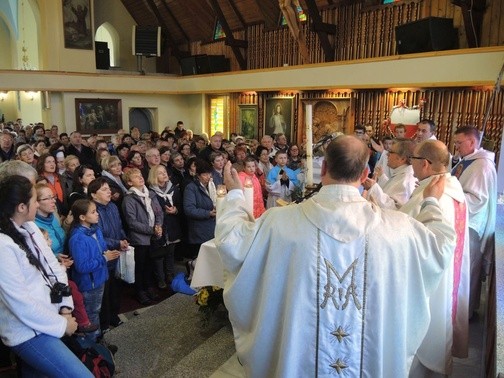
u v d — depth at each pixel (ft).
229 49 42.32
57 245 9.56
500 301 4.94
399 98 27.04
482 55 20.83
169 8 44.47
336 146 4.68
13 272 5.68
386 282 4.57
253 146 27.30
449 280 6.73
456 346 8.00
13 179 5.93
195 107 45.55
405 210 6.97
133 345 10.14
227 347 9.70
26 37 53.67
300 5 34.86
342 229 4.51
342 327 4.51
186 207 14.06
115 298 11.62
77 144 23.72
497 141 18.69
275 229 4.73
